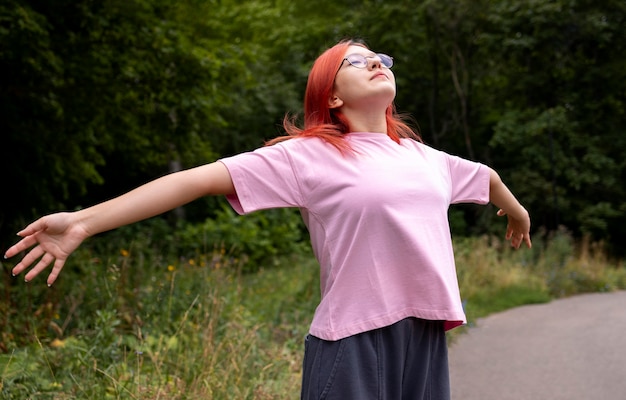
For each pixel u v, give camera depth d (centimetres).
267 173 211
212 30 1130
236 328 492
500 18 1590
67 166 945
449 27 1662
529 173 1574
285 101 1616
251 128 1628
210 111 965
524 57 1667
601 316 766
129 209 191
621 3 1575
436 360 217
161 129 948
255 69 1594
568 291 1078
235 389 366
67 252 185
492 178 250
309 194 212
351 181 208
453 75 1700
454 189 242
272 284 854
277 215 1401
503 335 675
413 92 1847
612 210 1539
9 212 862
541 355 568
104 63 780
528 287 1012
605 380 475
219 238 1206
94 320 476
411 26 1706
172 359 418
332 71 228
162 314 504
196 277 605
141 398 339
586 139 1584
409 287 207
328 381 200
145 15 812
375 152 218
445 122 1789
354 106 227
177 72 857
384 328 205
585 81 1636
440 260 210
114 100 859
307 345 212
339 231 208
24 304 504
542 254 1191
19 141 845
